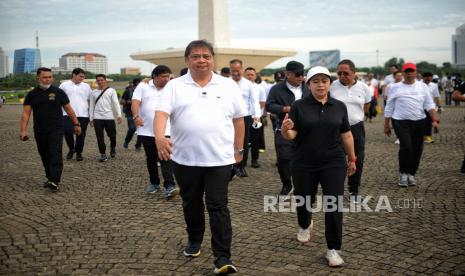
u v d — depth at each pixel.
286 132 4.37
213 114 4.15
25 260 4.47
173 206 6.45
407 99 7.33
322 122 4.38
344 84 6.52
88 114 10.77
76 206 6.49
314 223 5.55
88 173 9.06
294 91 6.81
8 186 7.87
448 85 27.59
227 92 4.27
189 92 4.17
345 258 4.42
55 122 7.53
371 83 22.33
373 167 9.13
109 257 4.53
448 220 5.57
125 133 16.86
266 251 4.64
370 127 17.09
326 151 4.41
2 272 4.18
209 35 20.42
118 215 6.00
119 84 46.75
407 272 4.05
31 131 17.72
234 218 5.80
